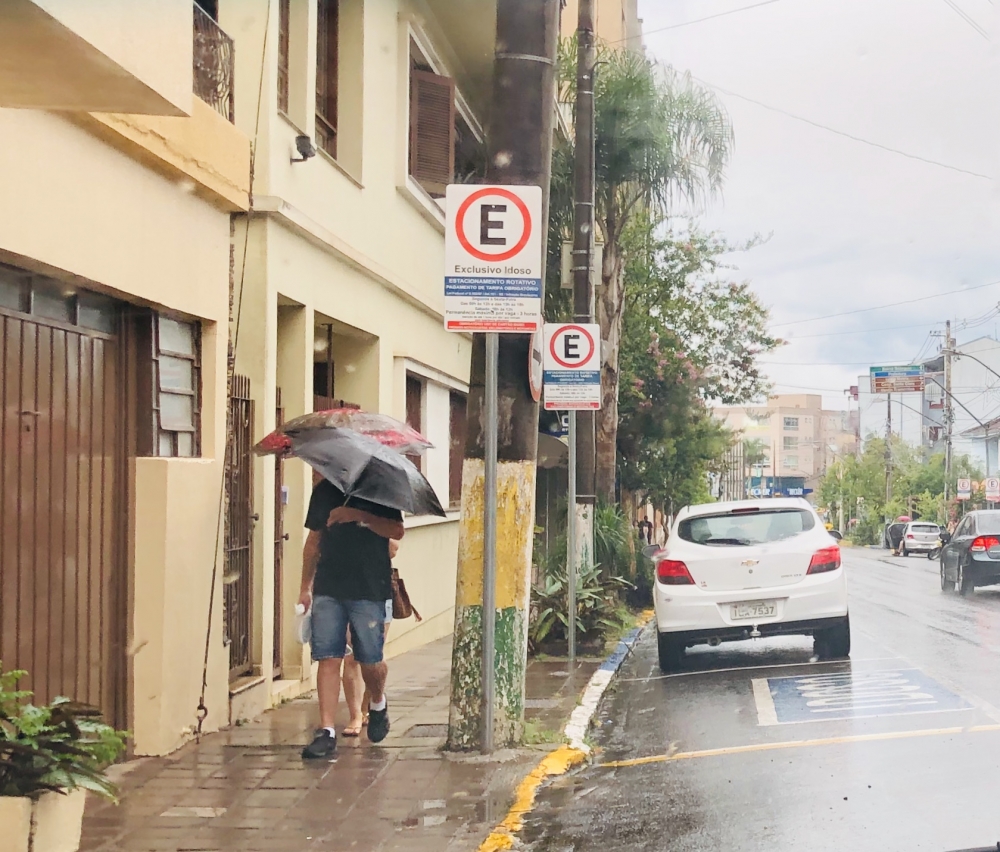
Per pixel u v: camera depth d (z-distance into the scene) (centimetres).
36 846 464
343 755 741
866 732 818
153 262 736
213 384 838
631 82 1902
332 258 1099
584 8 1484
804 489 11775
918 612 1895
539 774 689
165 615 739
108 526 719
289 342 1023
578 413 1518
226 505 855
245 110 927
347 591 734
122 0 507
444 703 965
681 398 2747
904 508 7700
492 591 737
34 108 570
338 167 1115
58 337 660
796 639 1442
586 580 1371
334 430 736
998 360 7856
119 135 666
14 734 470
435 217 1500
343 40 1206
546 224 762
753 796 643
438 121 1469
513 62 750
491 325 718
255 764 714
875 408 10425
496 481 754
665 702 1011
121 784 663
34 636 626
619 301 2062
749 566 1202
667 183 1950
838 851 530
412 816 602
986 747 746
